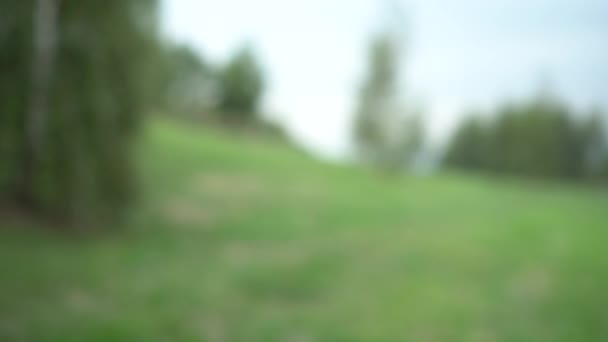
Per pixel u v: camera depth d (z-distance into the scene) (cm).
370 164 3041
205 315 869
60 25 1119
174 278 995
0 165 1135
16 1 1073
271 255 1266
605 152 5253
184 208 1644
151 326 793
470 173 4578
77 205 1139
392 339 862
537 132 5375
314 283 1098
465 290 1112
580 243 1554
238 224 1556
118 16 1170
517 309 1024
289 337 840
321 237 1514
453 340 876
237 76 4506
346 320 923
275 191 2170
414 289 1104
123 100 1191
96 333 737
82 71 1145
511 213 2130
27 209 1128
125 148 1210
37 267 905
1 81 1087
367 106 2964
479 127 5709
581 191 3550
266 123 4675
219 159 2594
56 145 1126
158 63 1291
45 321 742
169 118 3547
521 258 1373
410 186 2805
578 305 1059
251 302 959
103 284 906
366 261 1296
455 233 1644
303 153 3644
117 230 1238
